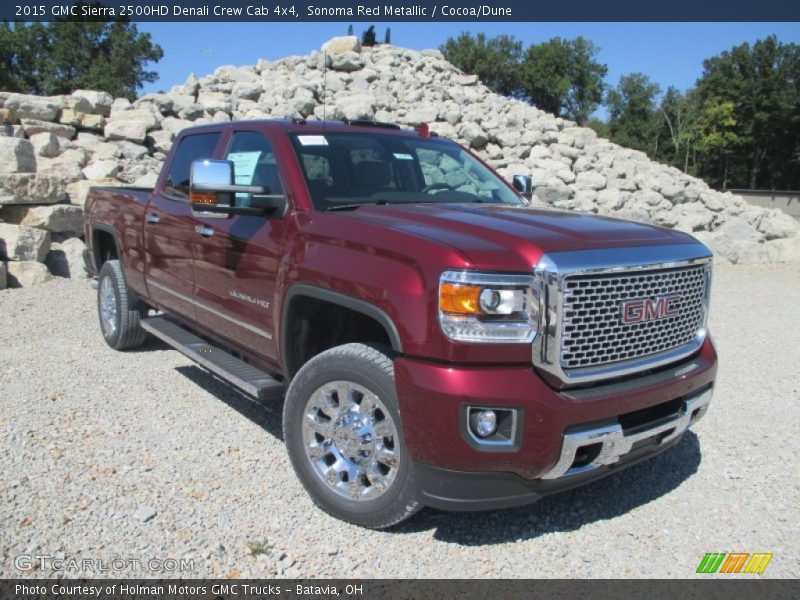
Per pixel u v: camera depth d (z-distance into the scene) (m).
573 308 3.11
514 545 3.44
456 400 2.95
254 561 3.21
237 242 4.29
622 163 16.61
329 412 3.53
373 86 17.86
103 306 6.59
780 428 4.97
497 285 3.02
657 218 15.05
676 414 3.54
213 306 4.66
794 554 3.41
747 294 10.67
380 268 3.28
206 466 4.12
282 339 3.89
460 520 3.65
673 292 3.56
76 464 4.05
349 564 3.22
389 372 3.24
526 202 4.90
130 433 4.54
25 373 5.65
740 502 3.91
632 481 4.16
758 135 63.50
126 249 5.99
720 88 64.31
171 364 6.09
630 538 3.53
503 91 69.81
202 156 5.12
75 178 10.95
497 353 3.02
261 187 4.04
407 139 4.91
